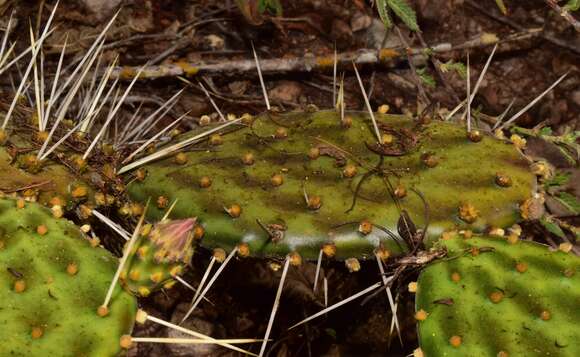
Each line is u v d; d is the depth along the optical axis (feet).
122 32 2.04
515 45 2.12
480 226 1.36
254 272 1.82
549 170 1.53
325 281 1.52
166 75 1.91
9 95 1.78
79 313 1.25
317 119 1.47
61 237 1.31
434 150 1.42
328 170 1.40
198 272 1.80
